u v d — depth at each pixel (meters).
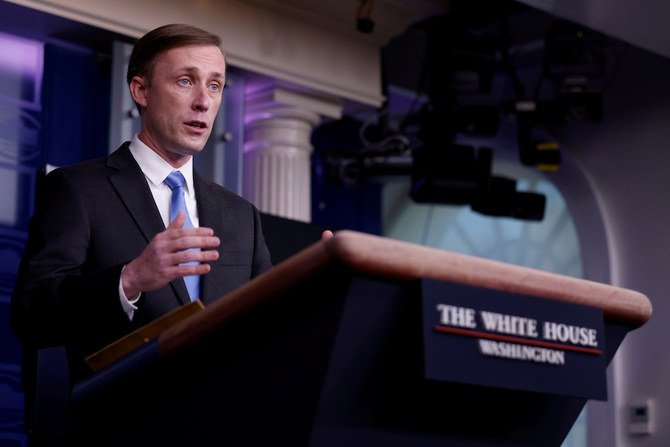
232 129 5.13
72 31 4.70
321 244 0.98
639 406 6.01
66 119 4.79
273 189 5.43
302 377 1.02
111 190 1.66
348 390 1.03
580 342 1.15
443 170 5.71
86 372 1.51
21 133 4.70
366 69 5.58
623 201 6.28
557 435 1.24
